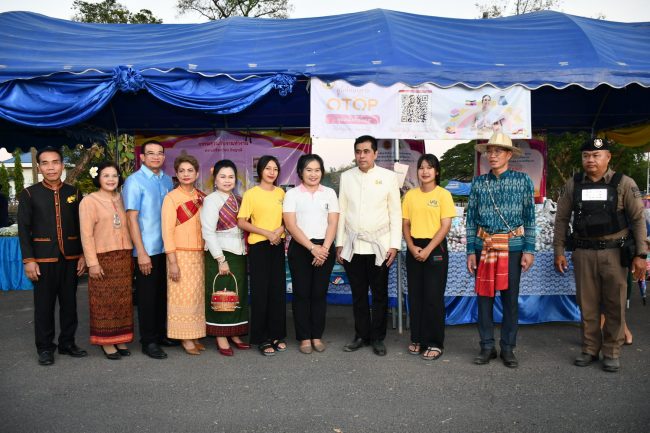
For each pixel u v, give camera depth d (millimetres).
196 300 4016
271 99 5797
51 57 4719
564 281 4672
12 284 7359
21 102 4336
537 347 4230
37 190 3803
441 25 5738
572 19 5617
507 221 3686
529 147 6832
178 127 6684
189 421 2857
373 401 3125
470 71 4391
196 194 4062
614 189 3564
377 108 4387
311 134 4352
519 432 2697
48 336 3879
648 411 2941
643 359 3887
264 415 2936
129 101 5875
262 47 4984
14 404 3107
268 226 3986
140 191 3936
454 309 4801
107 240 3875
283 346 4207
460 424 2799
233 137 6539
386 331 4492
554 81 4371
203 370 3713
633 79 4379
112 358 3963
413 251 3895
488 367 3744
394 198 4008
